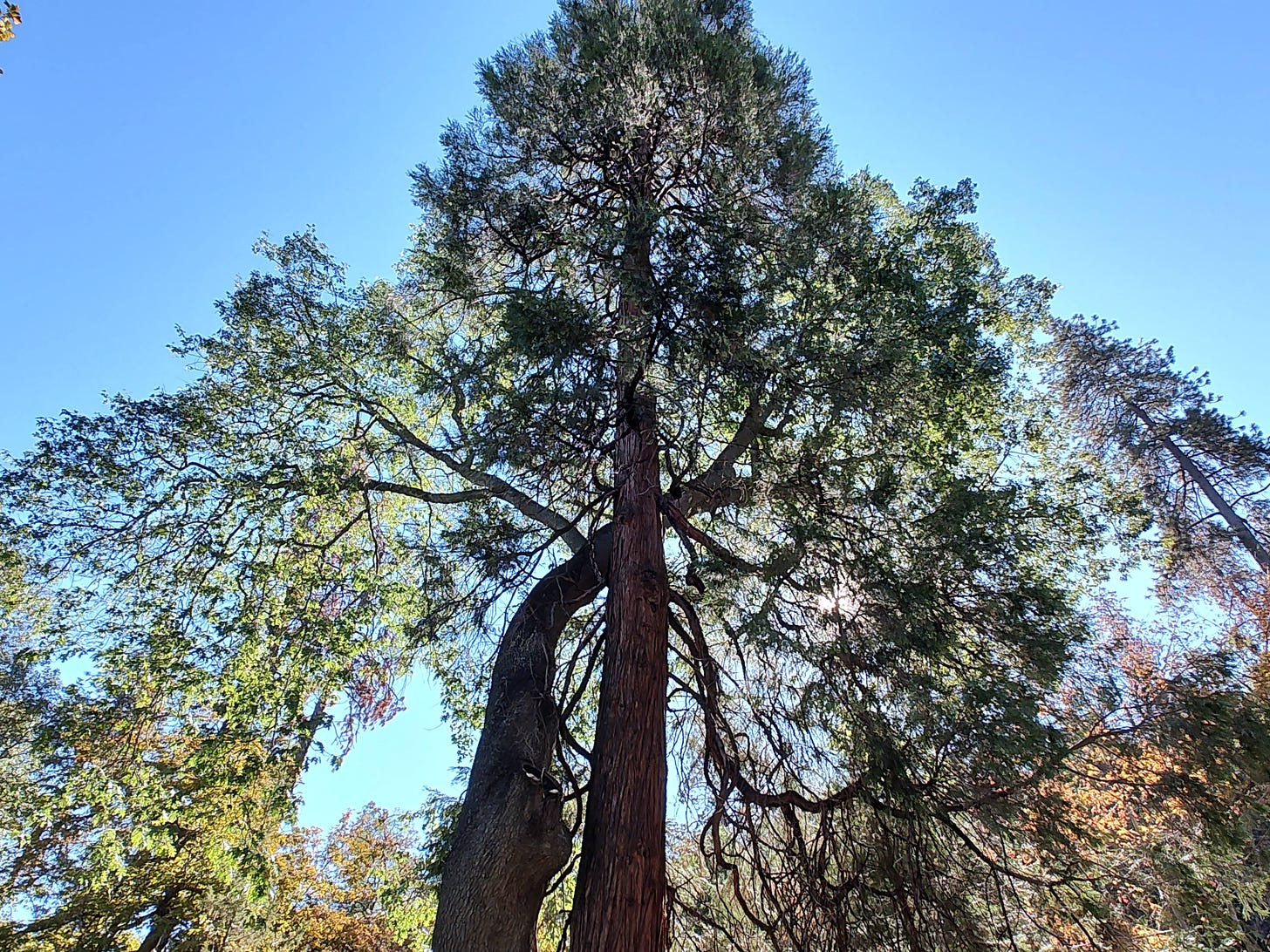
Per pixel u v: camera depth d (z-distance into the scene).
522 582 7.71
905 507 7.22
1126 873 6.19
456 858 5.64
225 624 7.96
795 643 6.19
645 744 5.50
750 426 8.11
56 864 12.78
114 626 7.93
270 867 8.12
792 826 6.33
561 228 9.48
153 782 7.50
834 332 7.41
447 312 10.97
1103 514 9.17
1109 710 6.28
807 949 5.83
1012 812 5.57
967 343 8.42
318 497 8.89
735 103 9.05
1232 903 6.42
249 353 9.80
